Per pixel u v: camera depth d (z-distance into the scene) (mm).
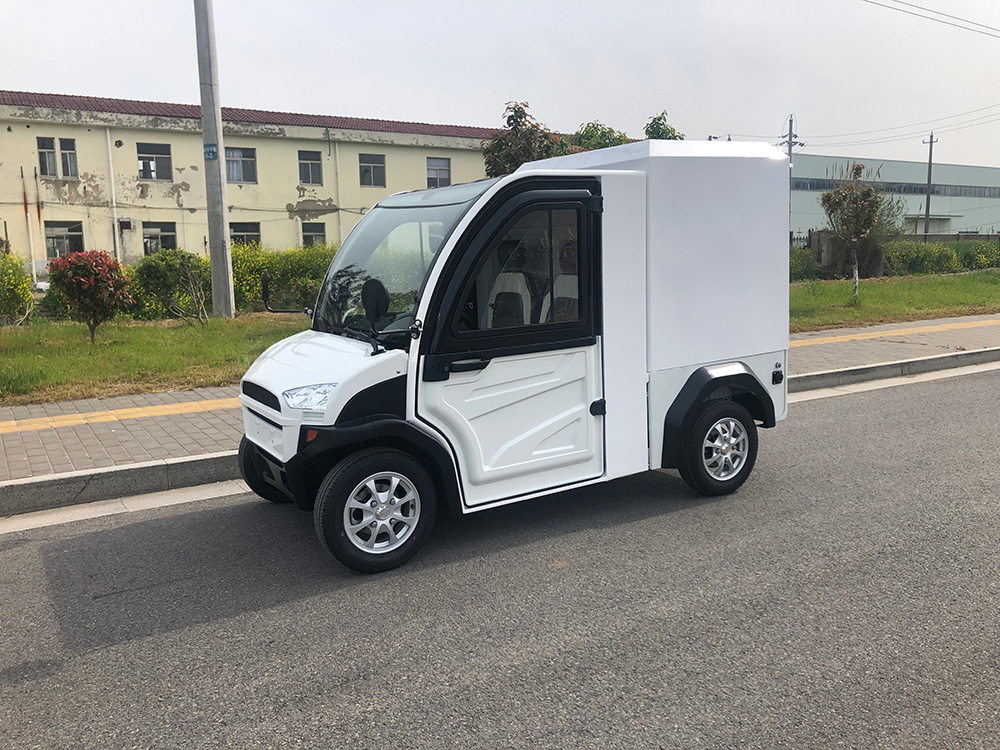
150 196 27828
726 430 5344
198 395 8305
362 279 4719
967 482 5625
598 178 4555
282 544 4707
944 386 9242
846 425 7441
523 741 2742
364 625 3658
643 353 4867
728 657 3279
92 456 6031
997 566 4160
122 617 3801
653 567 4250
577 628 3574
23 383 8516
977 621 3549
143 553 4609
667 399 5035
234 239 29297
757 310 5359
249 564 4418
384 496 4215
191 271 15930
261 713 2967
